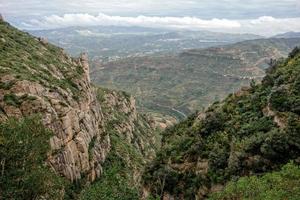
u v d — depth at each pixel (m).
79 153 98.19
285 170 48.69
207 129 84.25
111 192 82.75
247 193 47.84
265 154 62.44
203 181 71.44
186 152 82.25
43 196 53.72
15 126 52.50
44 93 97.31
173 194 77.69
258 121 72.38
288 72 80.56
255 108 79.12
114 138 160.00
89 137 112.69
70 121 96.81
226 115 84.88
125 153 151.50
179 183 78.31
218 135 79.00
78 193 86.88
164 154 90.00
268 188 46.84
